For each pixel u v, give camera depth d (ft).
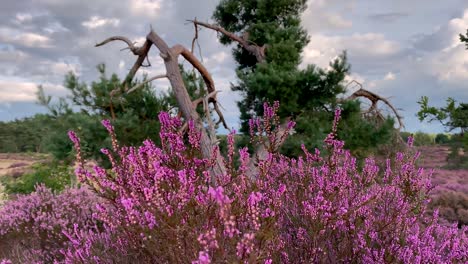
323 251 11.21
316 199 11.02
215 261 7.89
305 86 36.24
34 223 23.07
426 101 18.44
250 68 49.57
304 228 11.56
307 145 35.42
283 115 36.86
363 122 39.27
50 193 28.78
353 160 14.25
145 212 8.85
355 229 11.63
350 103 37.29
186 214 8.71
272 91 35.83
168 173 9.98
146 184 9.81
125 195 9.77
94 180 10.48
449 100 18.20
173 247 8.63
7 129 180.34
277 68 40.75
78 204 25.36
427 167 62.59
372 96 44.78
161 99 35.50
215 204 8.50
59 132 32.63
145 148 10.73
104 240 14.07
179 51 35.24
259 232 8.25
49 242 22.13
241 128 44.70
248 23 48.78
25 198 27.50
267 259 9.20
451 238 13.44
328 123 37.78
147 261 10.45
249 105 43.80
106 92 33.27
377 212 13.33
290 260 11.48
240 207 9.00
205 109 32.01
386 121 37.78
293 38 44.96
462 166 62.13
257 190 10.06
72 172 37.60
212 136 29.55
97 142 32.27
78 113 32.50
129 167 10.71
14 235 22.70
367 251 11.47
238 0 46.73
